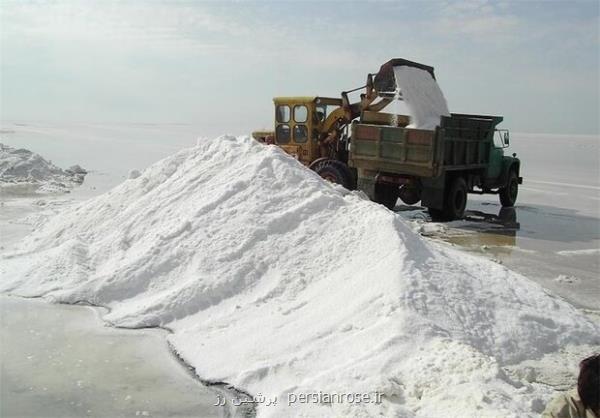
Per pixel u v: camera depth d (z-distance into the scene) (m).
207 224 7.16
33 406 4.38
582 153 45.81
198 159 9.08
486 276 6.52
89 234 8.22
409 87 13.69
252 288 6.31
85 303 6.52
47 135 52.16
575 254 10.62
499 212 15.83
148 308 6.09
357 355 4.76
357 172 14.41
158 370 4.99
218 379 4.79
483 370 4.27
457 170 13.95
